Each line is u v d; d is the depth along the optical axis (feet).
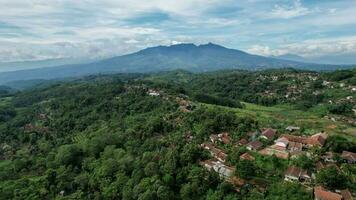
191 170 323.98
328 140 369.71
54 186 380.17
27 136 613.52
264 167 322.55
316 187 276.21
